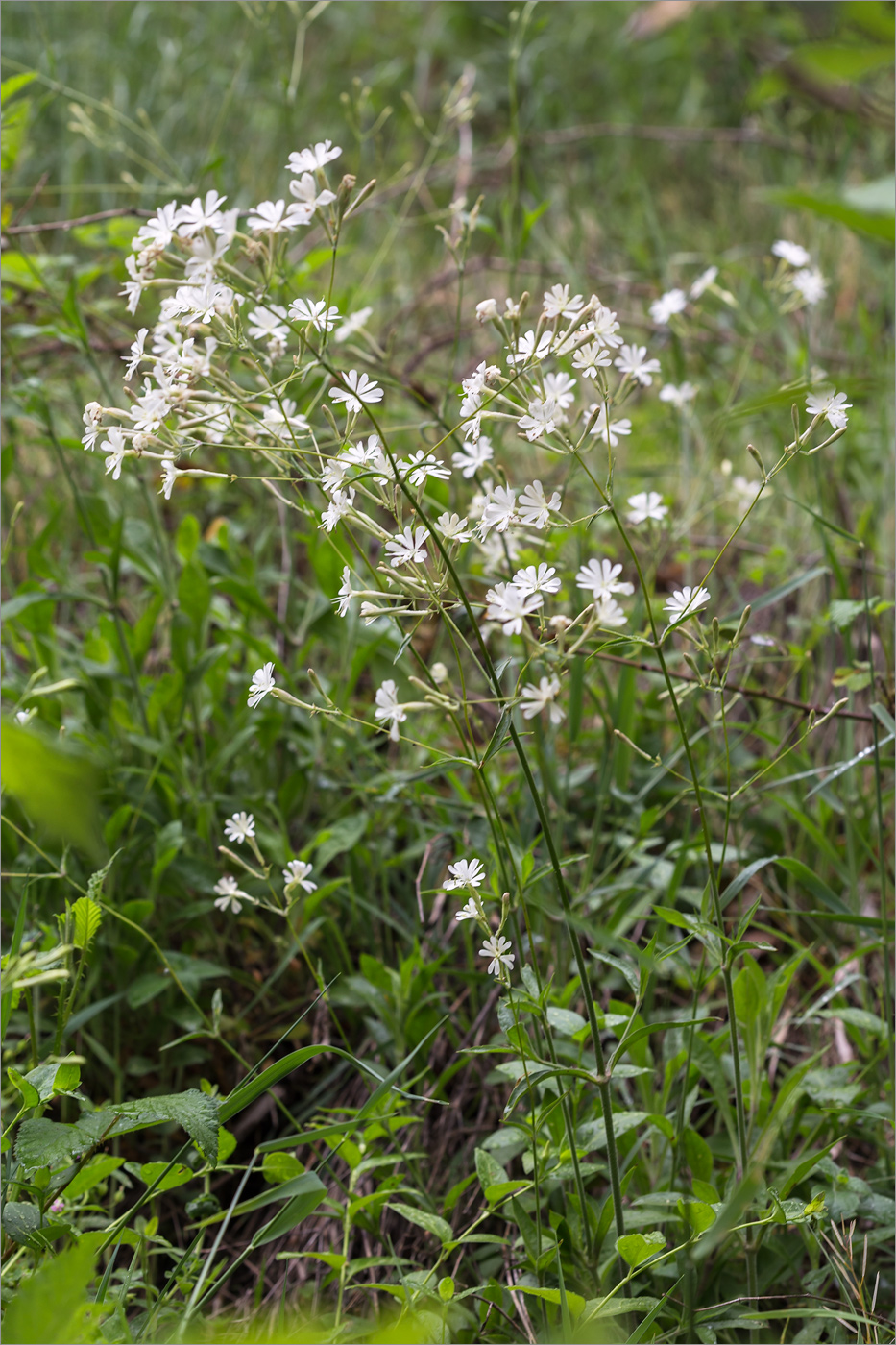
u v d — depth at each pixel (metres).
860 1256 1.54
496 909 1.62
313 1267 1.56
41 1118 1.38
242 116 3.46
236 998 1.72
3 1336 1.26
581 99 4.24
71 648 1.93
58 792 1.12
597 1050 1.43
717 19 3.96
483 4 4.55
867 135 3.18
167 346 1.45
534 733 1.67
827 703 1.85
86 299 2.24
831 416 1.41
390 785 1.71
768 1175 1.53
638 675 1.93
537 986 1.48
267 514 2.08
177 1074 1.67
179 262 1.42
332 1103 1.66
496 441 1.68
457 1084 1.65
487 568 1.65
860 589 1.96
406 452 1.94
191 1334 1.37
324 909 1.71
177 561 1.86
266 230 1.42
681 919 1.45
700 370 2.47
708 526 2.20
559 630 1.43
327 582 1.75
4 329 1.83
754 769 1.79
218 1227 1.60
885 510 2.04
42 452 2.35
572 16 4.61
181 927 1.70
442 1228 1.45
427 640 1.87
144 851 1.70
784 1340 1.49
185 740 1.78
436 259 3.20
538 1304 1.48
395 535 1.41
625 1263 1.49
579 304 1.42
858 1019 1.55
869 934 1.69
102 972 1.66
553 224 3.30
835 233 2.98
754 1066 1.54
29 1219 1.41
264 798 1.75
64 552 2.00
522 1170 1.57
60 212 2.95
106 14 3.90
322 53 4.38
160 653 1.89
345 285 2.55
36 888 1.65
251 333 1.45
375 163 3.47
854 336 2.61
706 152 3.93
